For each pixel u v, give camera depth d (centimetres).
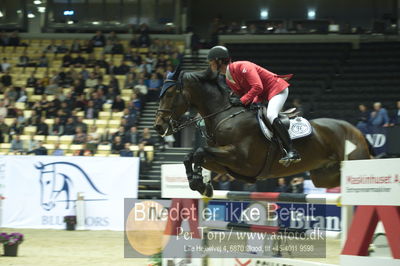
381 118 1648
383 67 2361
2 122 2047
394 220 509
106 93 2208
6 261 944
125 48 2683
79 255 1024
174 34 2883
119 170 1569
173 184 784
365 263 532
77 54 2630
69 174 1578
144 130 1877
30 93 2358
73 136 1945
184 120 788
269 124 745
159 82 2242
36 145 1869
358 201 543
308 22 3055
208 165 752
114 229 1543
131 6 3033
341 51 2545
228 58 761
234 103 750
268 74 759
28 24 3038
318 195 644
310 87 2297
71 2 3052
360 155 790
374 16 3070
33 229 1552
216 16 3191
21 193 1591
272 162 757
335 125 799
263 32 2795
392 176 511
